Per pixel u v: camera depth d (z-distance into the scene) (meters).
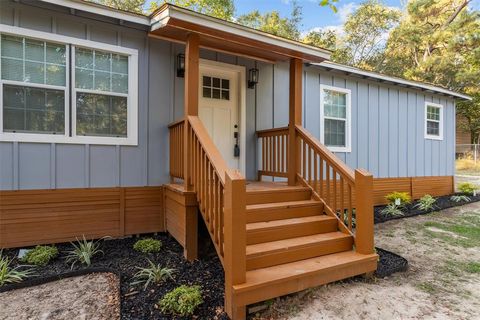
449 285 2.89
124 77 4.05
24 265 3.04
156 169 4.25
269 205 3.39
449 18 16.67
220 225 2.58
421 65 16.47
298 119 4.21
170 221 3.96
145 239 3.79
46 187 3.61
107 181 3.95
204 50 4.57
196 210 3.26
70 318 2.20
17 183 3.47
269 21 17.41
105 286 2.71
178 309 2.22
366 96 6.72
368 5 18.17
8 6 3.36
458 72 15.26
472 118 17.58
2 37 3.38
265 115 5.27
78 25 3.72
